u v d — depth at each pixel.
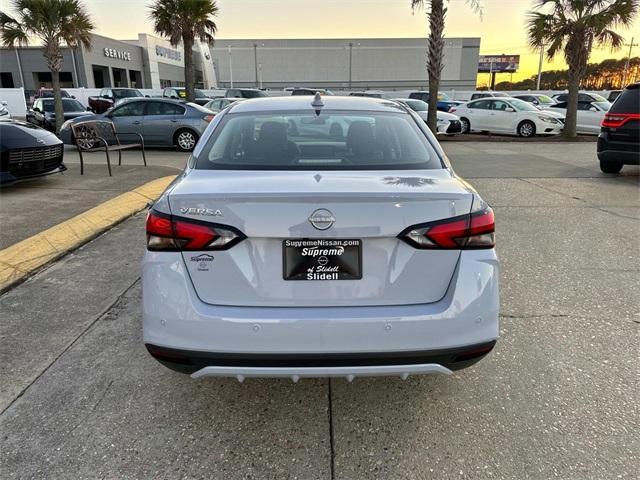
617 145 9.02
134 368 2.92
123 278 4.26
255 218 2.06
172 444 2.32
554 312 3.64
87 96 31.53
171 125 13.10
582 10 16.80
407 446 2.31
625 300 3.85
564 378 2.82
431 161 2.64
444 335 2.13
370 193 2.06
